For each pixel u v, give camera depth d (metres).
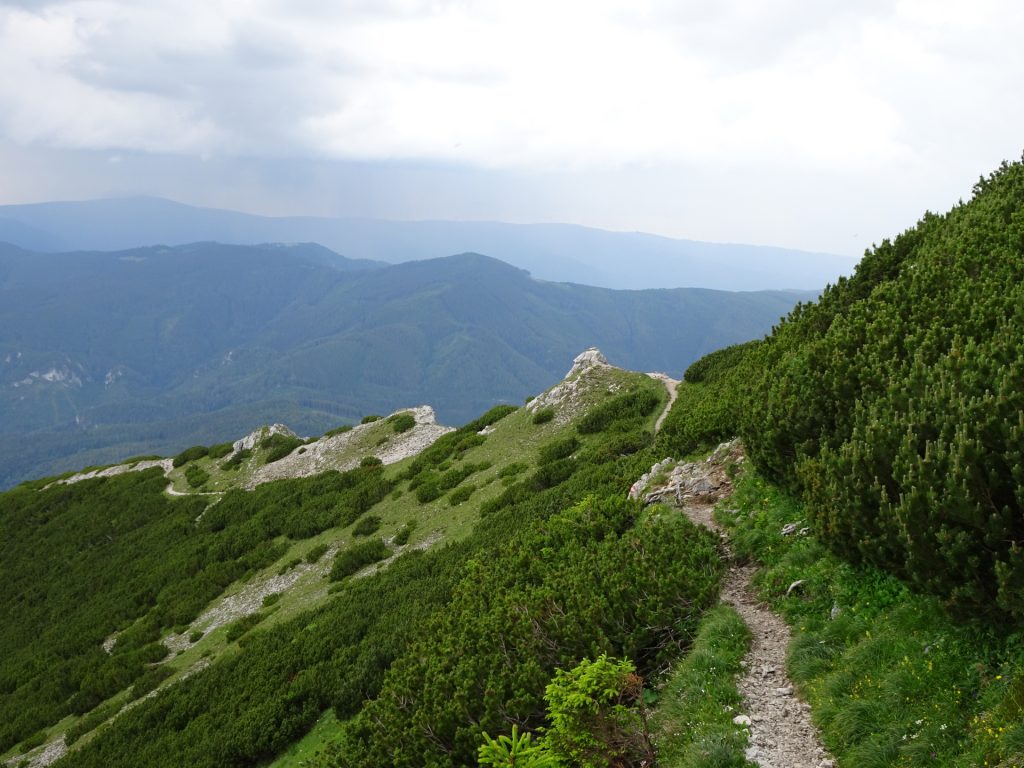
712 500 18.48
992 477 8.44
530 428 48.59
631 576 13.88
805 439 14.91
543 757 8.47
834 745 8.31
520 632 13.24
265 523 50.38
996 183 25.53
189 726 25.77
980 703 7.59
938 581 8.64
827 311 23.00
